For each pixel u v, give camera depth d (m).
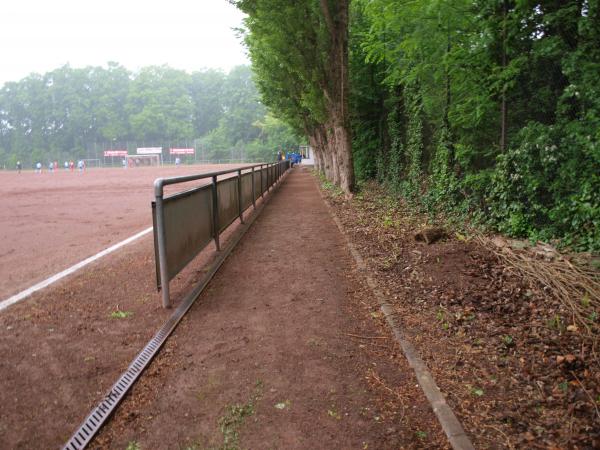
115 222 10.83
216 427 2.71
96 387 3.12
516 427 2.66
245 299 5.00
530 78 7.27
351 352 3.70
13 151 127.94
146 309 4.60
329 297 5.05
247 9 14.57
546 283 4.68
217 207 7.10
